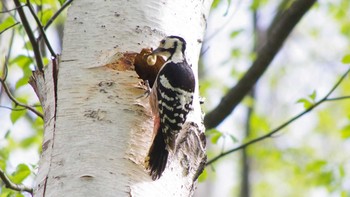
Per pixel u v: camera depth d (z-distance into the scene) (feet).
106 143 28.50
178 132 30.37
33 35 38.42
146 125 29.78
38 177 29.07
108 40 31.19
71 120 29.27
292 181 90.07
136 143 28.99
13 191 39.06
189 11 34.04
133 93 30.14
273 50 47.67
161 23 32.27
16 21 40.65
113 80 30.27
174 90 31.17
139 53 31.14
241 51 69.87
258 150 70.59
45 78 32.71
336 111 90.53
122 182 27.73
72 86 30.22
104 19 31.65
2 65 46.24
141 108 29.94
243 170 78.13
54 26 54.34
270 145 84.79
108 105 29.58
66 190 27.32
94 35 31.35
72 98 29.89
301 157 81.20
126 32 31.42
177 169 30.07
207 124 48.06
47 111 31.30
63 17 54.44
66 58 31.07
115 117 29.30
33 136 57.41
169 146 29.66
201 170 31.73
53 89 31.65
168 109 30.66
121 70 30.63
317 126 91.97
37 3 42.19
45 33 37.14
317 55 93.40
